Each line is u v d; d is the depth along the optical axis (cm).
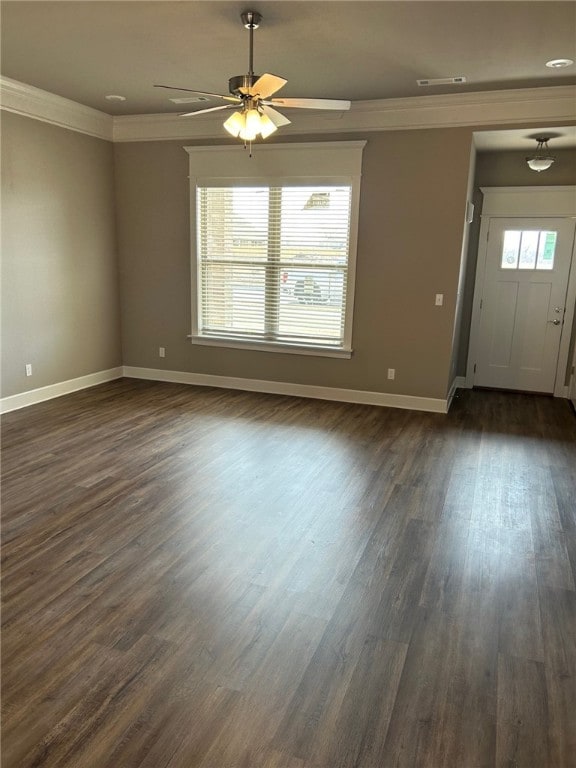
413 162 503
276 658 206
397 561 274
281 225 561
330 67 400
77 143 550
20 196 492
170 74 428
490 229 606
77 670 197
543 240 592
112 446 423
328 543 289
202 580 253
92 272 592
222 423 487
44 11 313
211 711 181
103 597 239
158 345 638
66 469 377
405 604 240
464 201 495
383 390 558
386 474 383
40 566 261
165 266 613
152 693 188
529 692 193
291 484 362
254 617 229
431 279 520
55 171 527
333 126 519
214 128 559
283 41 352
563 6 294
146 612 230
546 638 221
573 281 588
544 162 516
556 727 179
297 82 438
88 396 567
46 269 531
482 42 347
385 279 535
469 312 630
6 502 325
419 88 450
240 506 329
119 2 301
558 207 579
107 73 429
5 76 443
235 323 602
